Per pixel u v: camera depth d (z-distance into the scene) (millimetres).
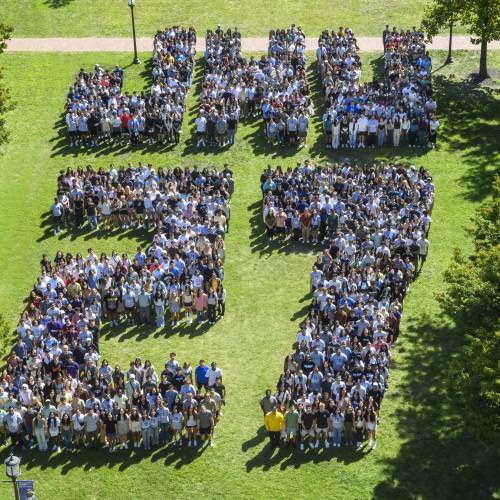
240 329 43781
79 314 41719
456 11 60062
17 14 70875
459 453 37062
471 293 36500
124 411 37250
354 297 42469
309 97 59906
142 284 43906
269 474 36344
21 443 37781
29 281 46750
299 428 37219
